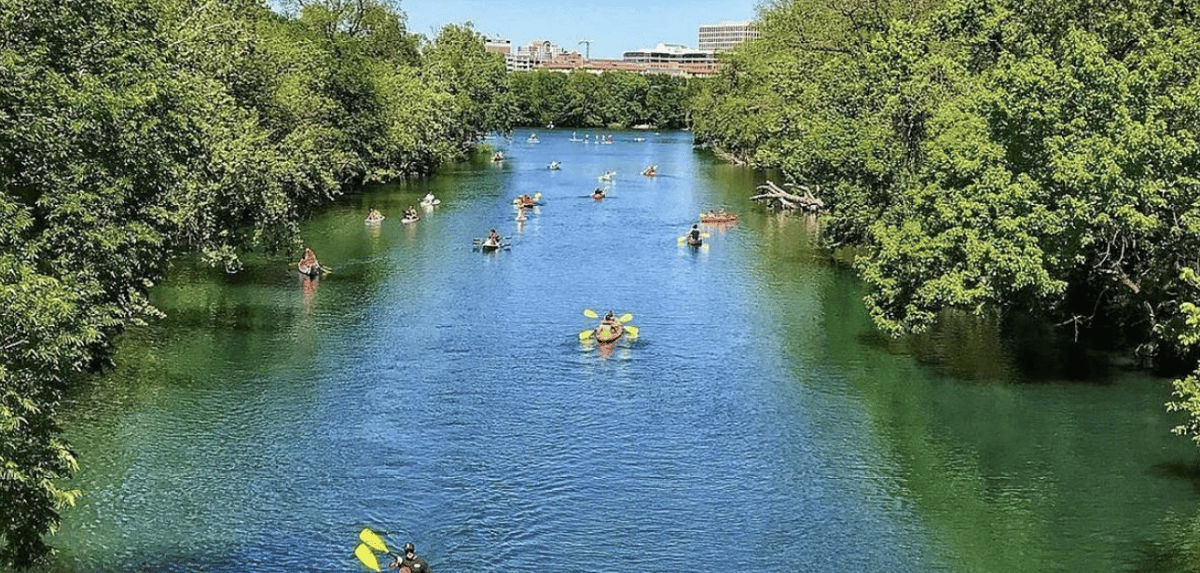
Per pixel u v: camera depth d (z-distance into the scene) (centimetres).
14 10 3173
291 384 4728
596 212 10681
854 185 6744
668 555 3231
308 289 6638
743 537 3362
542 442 4112
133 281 3872
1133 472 3866
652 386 4828
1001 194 4447
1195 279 3566
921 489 3731
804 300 6588
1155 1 5138
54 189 3184
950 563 3197
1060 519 3497
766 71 11319
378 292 6600
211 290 6519
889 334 5694
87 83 3212
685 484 3753
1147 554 3253
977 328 5859
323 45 11650
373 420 4309
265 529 3353
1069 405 4575
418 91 14550
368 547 3216
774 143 10894
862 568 3167
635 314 6172
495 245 8200
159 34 4403
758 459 3988
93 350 3697
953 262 4759
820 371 5075
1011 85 4675
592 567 3145
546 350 5378
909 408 4547
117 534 3284
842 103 7331
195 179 4984
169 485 3647
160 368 4909
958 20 5984
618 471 3856
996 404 4597
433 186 13038
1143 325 5291
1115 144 4316
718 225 9750
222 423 4234
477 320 5953
